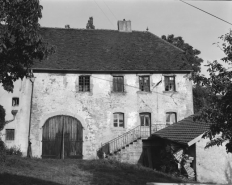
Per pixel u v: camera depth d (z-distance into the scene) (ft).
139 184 39.29
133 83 75.41
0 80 24.89
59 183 35.63
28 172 39.81
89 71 73.41
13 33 23.12
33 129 69.15
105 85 74.13
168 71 76.59
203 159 51.03
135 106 74.23
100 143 71.05
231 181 50.75
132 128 73.05
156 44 87.04
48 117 70.23
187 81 77.25
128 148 68.44
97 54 79.15
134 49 83.25
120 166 51.44
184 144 49.65
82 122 71.36
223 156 51.60
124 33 90.27
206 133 20.81
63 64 73.26
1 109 60.80
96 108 72.59
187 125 59.72
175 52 84.33
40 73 71.87
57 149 69.36
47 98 71.10
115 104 73.56
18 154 64.23
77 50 79.56
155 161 70.23
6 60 24.45
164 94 75.92
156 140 71.72
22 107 69.72
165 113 75.00
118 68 74.64
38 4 24.21
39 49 24.95
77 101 72.18
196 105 98.68
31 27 23.68
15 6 23.21
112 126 72.38
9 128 68.18
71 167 47.06
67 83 72.59
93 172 44.47
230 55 20.12
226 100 19.39
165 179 44.75
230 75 19.99
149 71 75.56
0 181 32.89
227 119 19.48
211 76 20.35
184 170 52.34
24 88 70.79
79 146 70.33
